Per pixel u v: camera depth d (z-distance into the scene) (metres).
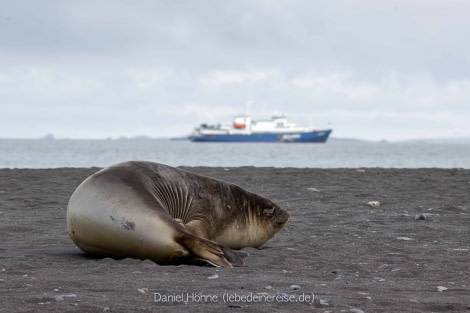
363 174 35.25
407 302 8.97
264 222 15.03
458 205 23.00
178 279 10.42
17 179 29.83
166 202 13.20
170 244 11.80
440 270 11.97
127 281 10.15
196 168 37.94
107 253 12.41
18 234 15.88
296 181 31.00
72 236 12.58
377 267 12.20
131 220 11.92
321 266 12.16
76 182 29.16
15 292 9.05
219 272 11.15
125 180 12.50
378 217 19.70
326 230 17.08
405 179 32.56
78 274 10.75
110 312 7.99
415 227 17.73
